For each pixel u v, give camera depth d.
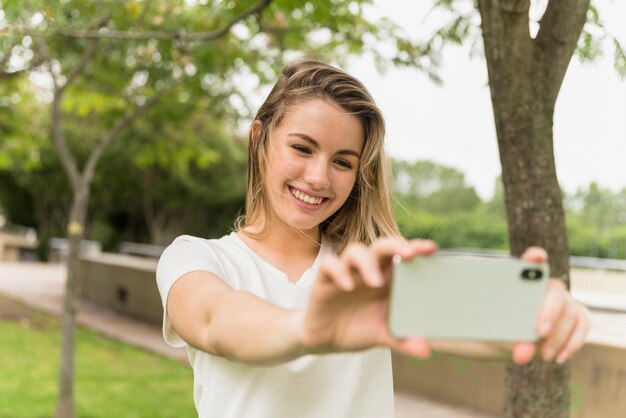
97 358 8.64
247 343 0.92
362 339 0.78
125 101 7.13
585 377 5.82
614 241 21.53
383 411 1.56
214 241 1.62
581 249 21.66
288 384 1.45
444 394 7.07
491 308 0.74
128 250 19.73
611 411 5.63
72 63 6.30
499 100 2.66
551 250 2.65
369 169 1.71
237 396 1.46
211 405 1.47
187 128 7.82
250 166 1.71
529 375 2.75
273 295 1.56
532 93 2.62
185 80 6.26
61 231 25.45
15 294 14.74
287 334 0.84
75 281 5.81
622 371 5.56
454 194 38.94
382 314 0.77
